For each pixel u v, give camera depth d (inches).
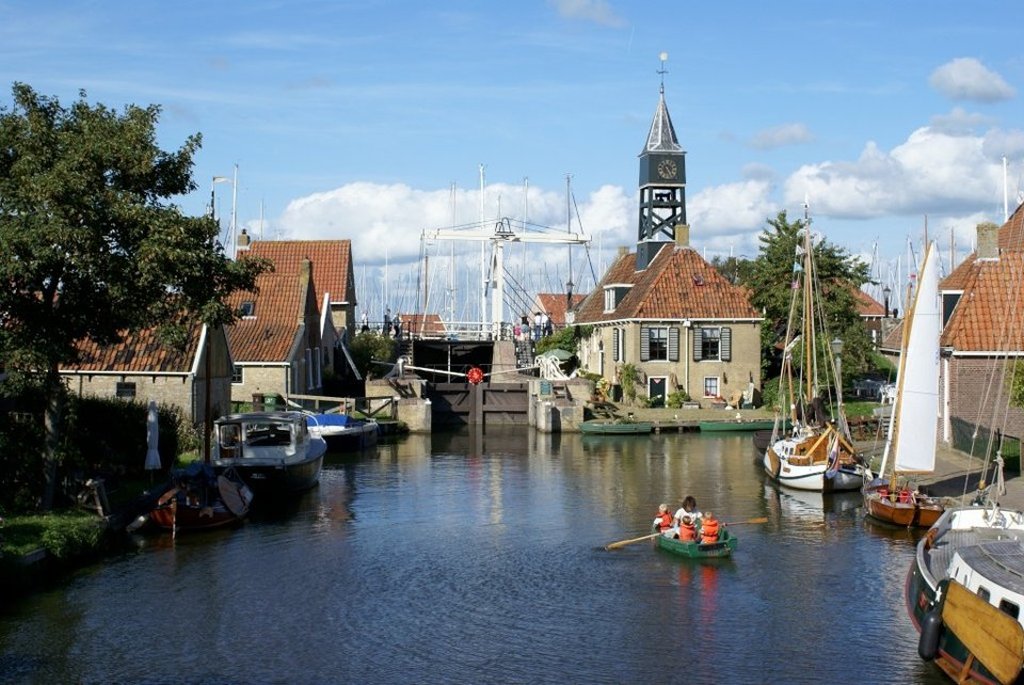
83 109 1084.5
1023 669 642.2
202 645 829.2
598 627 875.4
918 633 837.2
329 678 763.4
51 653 807.7
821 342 2278.5
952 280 1856.5
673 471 1732.3
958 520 955.3
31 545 972.6
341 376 2696.9
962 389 1614.2
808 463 1531.7
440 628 874.8
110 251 1049.5
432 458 1926.7
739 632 857.5
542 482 1619.1
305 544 1167.6
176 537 1187.3
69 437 1185.4
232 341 2191.2
